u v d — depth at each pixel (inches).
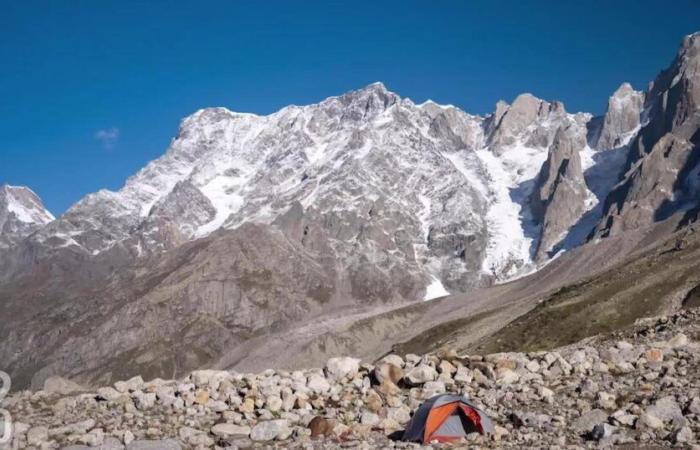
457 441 756.6
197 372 999.0
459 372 982.4
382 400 905.5
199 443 769.6
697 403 771.4
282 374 1007.6
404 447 740.0
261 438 781.3
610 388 893.8
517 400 887.1
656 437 712.4
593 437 730.2
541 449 699.4
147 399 908.0
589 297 5851.4
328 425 798.5
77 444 762.8
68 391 1008.2
